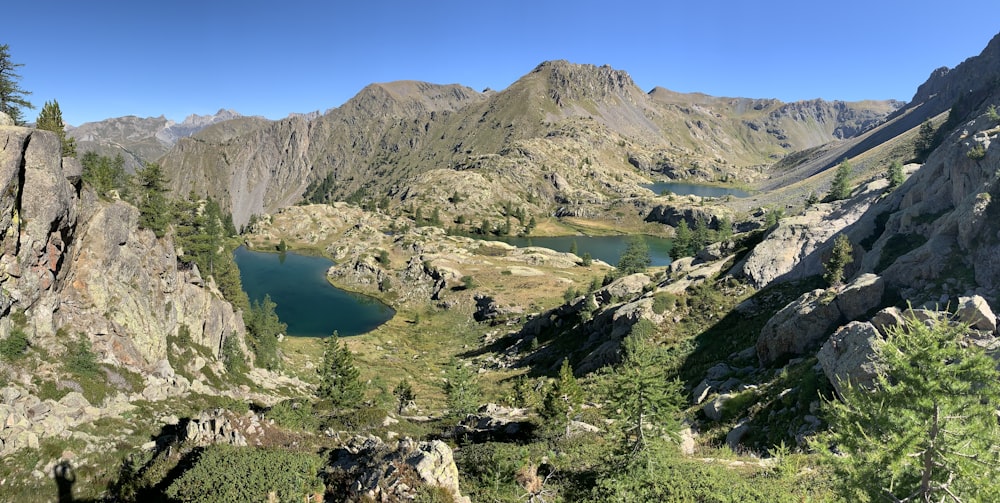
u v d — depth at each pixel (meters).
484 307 137.50
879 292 40.53
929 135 189.12
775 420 30.39
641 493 19.08
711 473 20.67
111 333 39.81
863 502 13.98
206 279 70.88
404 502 16.44
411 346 114.31
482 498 19.34
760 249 67.19
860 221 61.47
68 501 24.31
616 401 21.16
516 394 54.38
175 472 23.27
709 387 43.16
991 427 12.29
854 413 14.64
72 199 37.88
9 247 32.44
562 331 88.62
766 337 45.06
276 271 194.75
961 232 39.59
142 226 51.12
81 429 29.30
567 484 21.38
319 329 128.62
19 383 29.69
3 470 23.92
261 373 66.44
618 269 134.25
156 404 37.53
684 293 67.12
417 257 180.75
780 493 18.73
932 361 12.70
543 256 191.38
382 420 36.09
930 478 12.68
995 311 33.06
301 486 17.69
